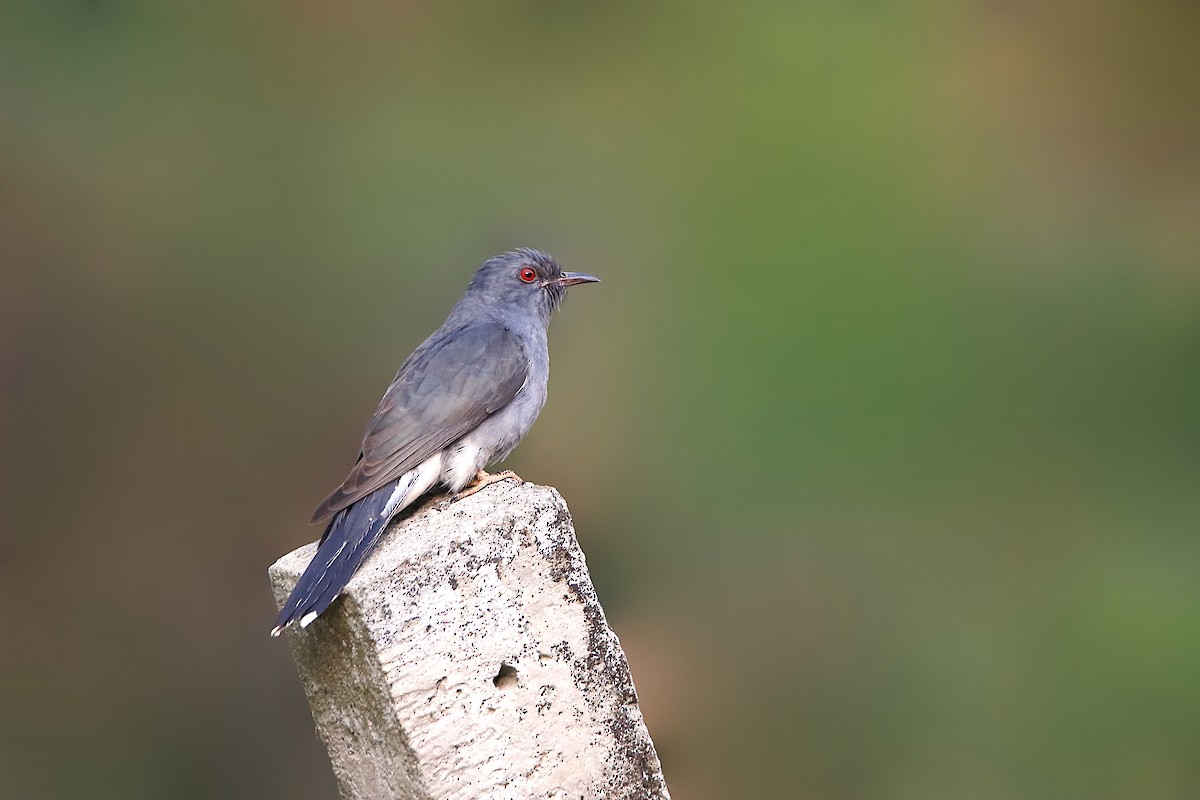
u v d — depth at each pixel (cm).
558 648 608
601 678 615
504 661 599
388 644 588
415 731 587
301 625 585
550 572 611
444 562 598
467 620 596
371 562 602
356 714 618
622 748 616
